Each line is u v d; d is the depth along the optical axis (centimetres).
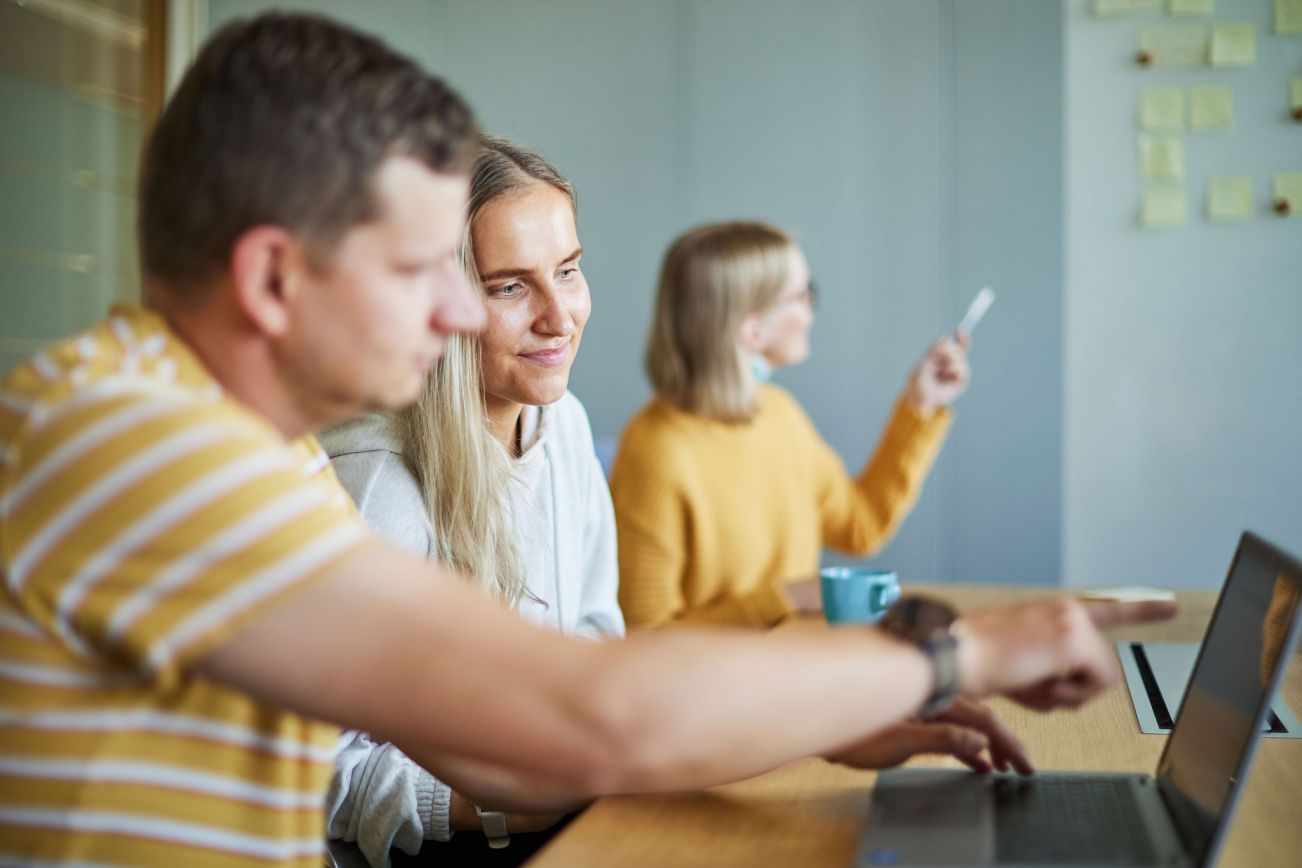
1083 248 389
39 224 408
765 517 233
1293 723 136
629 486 223
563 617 155
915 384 262
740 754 71
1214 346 384
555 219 138
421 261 72
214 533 66
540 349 140
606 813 110
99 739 71
